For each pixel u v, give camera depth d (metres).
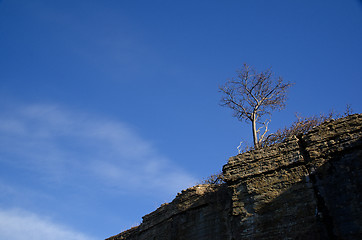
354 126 15.86
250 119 24.97
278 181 16.52
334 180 15.24
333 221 14.59
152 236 22.47
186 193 21.22
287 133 22.55
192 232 19.77
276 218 15.80
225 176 18.05
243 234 16.28
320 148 16.20
